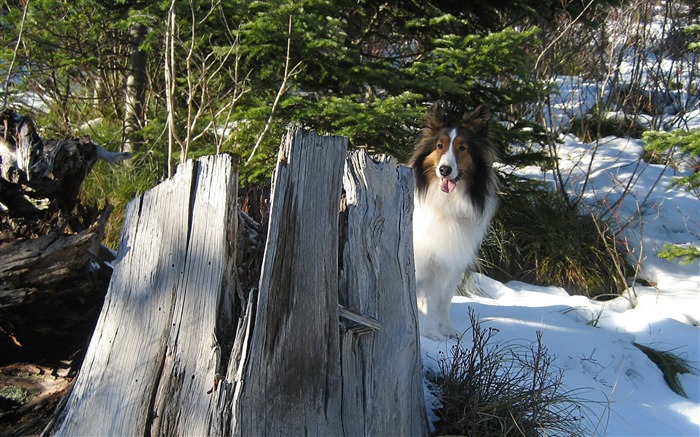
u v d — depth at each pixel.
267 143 6.11
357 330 2.85
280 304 2.66
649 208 8.07
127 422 2.69
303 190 2.75
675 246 5.92
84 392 2.79
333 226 2.81
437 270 4.86
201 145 6.45
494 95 6.66
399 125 5.88
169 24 5.12
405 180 3.16
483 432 3.28
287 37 5.62
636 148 9.52
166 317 2.76
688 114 10.23
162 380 2.69
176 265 2.78
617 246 7.32
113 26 6.29
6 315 3.02
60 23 6.68
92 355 2.85
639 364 4.87
